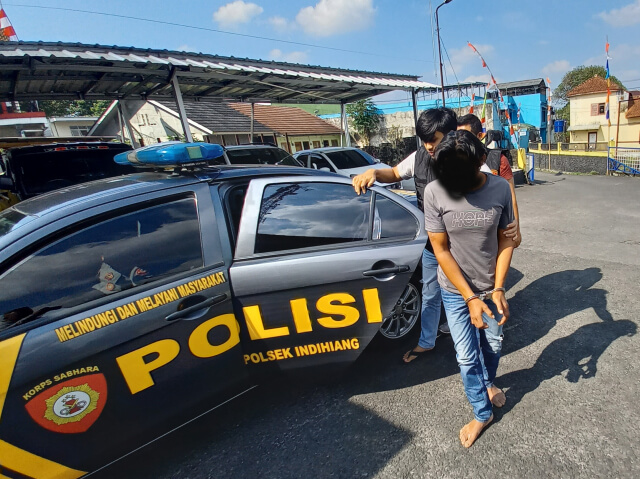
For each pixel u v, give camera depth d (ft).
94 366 5.36
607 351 8.50
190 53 22.35
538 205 28.81
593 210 25.18
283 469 6.26
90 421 5.41
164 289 6.01
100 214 5.93
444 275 6.30
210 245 6.64
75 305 5.42
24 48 16.94
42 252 5.42
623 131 103.04
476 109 80.89
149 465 6.58
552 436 6.32
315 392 8.08
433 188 5.74
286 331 7.04
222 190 7.07
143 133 58.29
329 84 33.45
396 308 8.57
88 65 19.99
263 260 6.88
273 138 61.57
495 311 6.27
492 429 6.61
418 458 6.18
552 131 118.42
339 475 6.03
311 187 7.82
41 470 5.08
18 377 4.81
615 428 6.36
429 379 8.17
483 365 6.59
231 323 6.64
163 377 5.99
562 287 12.26
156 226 6.32
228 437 7.07
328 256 7.19
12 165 17.44
